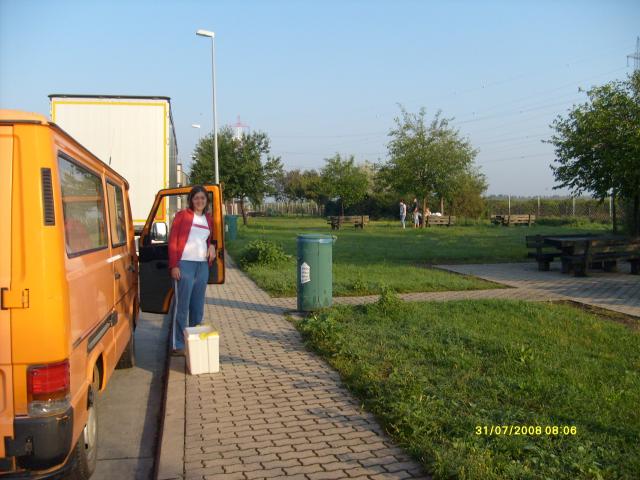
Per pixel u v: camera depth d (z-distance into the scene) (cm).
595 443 410
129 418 548
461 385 527
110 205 538
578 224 3638
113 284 510
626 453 393
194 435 452
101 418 547
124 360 686
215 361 609
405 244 2181
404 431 437
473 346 656
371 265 1480
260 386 565
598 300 975
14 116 316
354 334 718
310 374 600
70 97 1229
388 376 555
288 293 1087
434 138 3697
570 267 1329
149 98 1252
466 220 4138
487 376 554
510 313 838
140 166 1257
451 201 4241
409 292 1085
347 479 379
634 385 529
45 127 325
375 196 4962
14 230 311
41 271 310
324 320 730
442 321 784
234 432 457
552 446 404
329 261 898
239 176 3697
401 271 1354
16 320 306
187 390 556
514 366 580
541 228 3372
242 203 3909
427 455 397
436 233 2912
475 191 4525
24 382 307
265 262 1489
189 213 669
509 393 511
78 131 1234
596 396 500
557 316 812
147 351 781
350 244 2188
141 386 636
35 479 315
